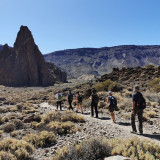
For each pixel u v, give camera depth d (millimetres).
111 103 10820
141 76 33000
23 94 46875
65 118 11320
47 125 9477
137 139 6156
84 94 23281
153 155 5391
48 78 118688
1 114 16219
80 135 8367
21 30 123250
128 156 5363
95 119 12039
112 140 6652
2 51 113625
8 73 105500
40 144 7191
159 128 9383
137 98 8195
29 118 11859
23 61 110500
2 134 9094
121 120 11531
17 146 6441
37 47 122125
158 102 17047
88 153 5609
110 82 27219
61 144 7266
